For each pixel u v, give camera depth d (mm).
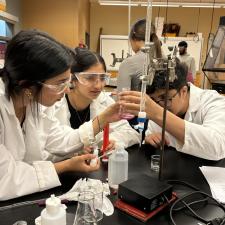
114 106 1278
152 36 1089
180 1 5473
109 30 6820
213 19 6598
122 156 1016
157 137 1471
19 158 1071
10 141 1034
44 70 887
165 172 1149
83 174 1084
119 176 996
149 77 1056
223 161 1300
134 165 1217
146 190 841
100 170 1127
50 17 4648
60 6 4617
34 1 4594
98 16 6805
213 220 794
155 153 1372
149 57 1000
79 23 4844
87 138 1268
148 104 1131
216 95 1531
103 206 854
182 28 6691
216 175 1125
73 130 1321
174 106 1317
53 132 1266
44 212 706
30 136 1131
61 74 923
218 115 1373
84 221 767
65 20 4652
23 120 1126
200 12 6590
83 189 896
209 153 1254
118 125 1496
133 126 1505
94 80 1588
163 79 1088
